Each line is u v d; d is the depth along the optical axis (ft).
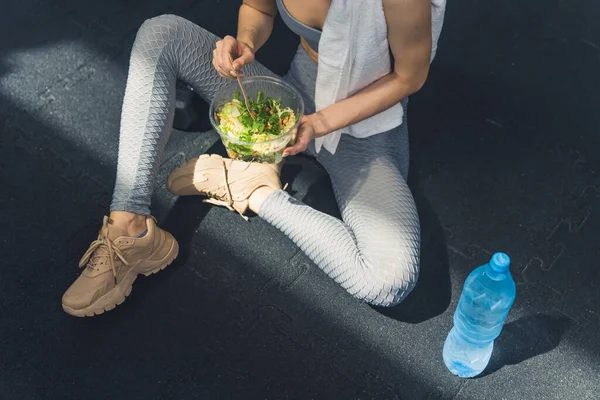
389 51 6.09
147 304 7.03
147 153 6.65
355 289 6.52
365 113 6.29
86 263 7.00
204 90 7.17
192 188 7.31
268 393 6.56
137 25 8.77
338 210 7.56
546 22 8.82
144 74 6.67
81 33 8.71
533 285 7.13
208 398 6.54
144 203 6.68
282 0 6.25
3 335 6.86
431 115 8.18
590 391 6.58
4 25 8.77
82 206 7.61
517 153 7.91
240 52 6.16
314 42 6.45
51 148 7.95
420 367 6.70
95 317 6.95
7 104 8.21
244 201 7.06
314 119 6.26
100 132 8.04
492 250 7.33
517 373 6.66
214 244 7.36
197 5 8.92
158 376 6.66
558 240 7.38
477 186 7.71
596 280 7.16
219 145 7.94
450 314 6.95
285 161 7.80
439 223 7.49
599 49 8.64
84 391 6.59
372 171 6.76
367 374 6.66
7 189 7.69
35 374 6.67
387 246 6.43
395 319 6.93
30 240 7.39
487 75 8.45
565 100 8.27
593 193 7.65
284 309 7.01
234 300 7.06
